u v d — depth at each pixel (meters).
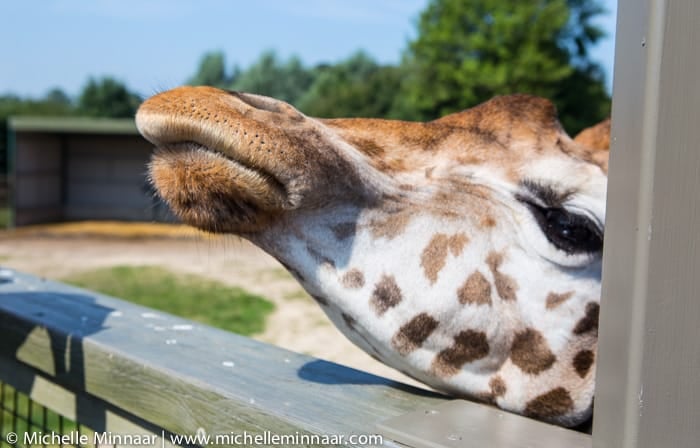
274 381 0.87
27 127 8.85
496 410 0.80
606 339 0.62
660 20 0.57
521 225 0.82
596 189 0.81
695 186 0.58
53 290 1.34
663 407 0.59
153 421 0.92
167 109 0.71
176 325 1.11
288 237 0.79
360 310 0.80
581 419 0.83
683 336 0.59
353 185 0.79
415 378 0.86
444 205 0.82
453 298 0.80
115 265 5.74
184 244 7.25
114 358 0.98
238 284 4.77
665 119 0.58
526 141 0.85
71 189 9.60
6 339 1.20
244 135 0.70
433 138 0.86
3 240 7.52
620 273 0.61
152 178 0.76
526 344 0.82
